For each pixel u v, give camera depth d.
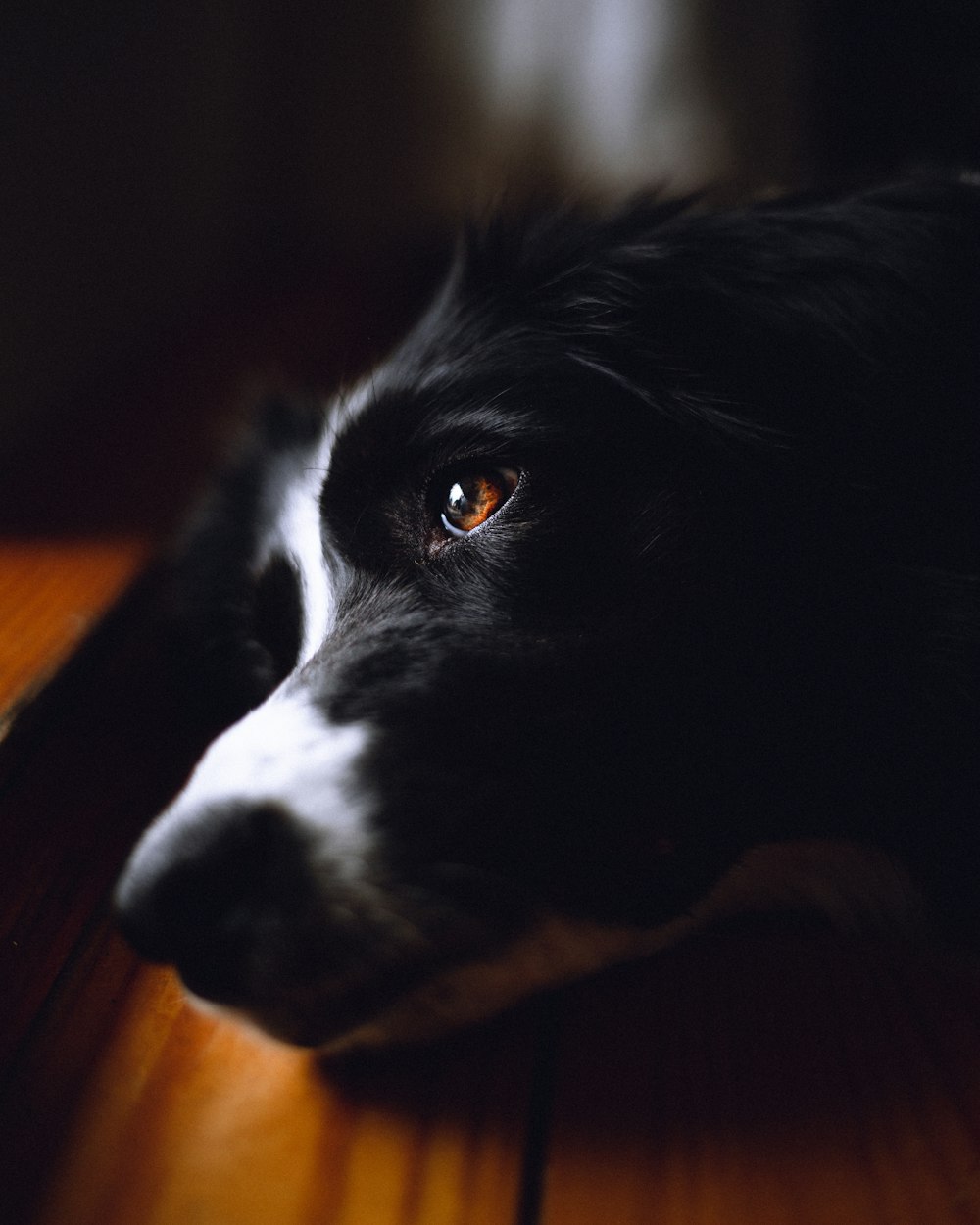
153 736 1.18
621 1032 0.71
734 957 0.78
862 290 0.86
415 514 0.87
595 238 0.99
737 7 3.89
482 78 4.14
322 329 2.72
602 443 0.82
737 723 0.75
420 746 0.71
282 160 3.76
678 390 0.83
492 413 0.86
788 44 3.79
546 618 0.76
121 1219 0.59
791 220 0.92
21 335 1.90
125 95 2.41
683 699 0.74
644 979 0.76
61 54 2.05
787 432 0.81
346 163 3.99
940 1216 0.56
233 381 2.27
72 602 1.27
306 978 0.65
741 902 0.82
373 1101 0.67
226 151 3.21
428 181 4.14
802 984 0.75
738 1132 0.63
